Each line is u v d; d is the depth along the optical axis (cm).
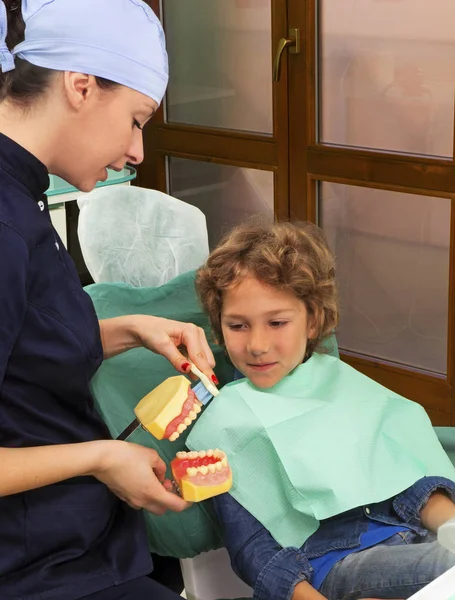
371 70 258
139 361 134
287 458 128
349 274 283
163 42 110
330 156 269
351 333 289
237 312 133
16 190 105
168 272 156
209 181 306
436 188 252
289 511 128
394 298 276
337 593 123
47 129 105
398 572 119
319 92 270
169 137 306
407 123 256
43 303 107
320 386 138
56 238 111
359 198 272
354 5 256
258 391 134
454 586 93
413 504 129
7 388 108
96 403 127
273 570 122
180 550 134
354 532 127
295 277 131
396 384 279
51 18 102
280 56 266
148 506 113
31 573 110
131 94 107
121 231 152
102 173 111
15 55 103
